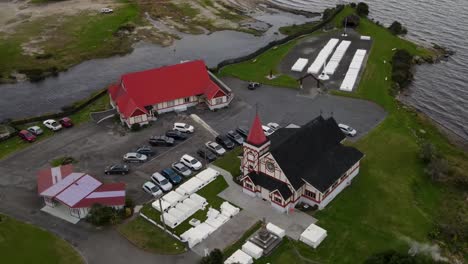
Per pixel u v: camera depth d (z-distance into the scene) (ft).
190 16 572.92
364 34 491.72
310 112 341.41
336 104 352.69
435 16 567.18
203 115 340.80
